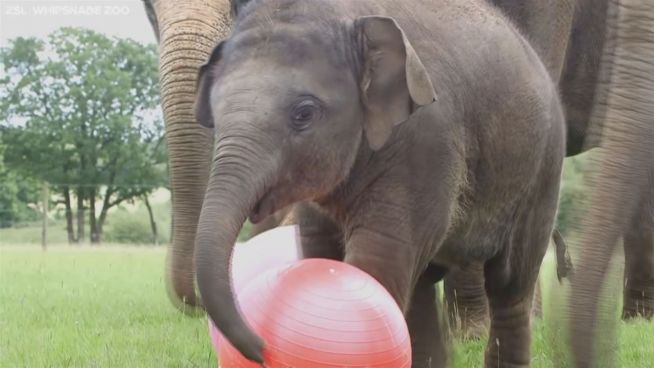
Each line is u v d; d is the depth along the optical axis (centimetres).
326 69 485
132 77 5634
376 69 493
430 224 523
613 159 462
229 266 446
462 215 554
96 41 5656
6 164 5375
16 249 2642
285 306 470
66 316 883
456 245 568
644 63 463
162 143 5525
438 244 533
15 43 5684
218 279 439
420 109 516
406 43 484
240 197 458
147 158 5447
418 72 481
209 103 498
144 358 690
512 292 617
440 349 583
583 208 468
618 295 478
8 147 5356
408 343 482
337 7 504
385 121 491
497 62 564
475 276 770
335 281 476
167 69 693
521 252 608
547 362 665
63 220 5325
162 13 721
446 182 527
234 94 474
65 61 5594
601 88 493
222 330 437
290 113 476
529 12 698
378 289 482
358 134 498
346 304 470
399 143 513
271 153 470
